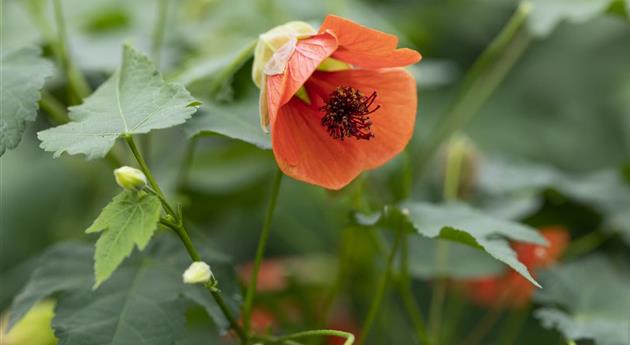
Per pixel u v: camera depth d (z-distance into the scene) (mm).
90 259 650
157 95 598
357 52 616
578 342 696
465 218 653
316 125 633
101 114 597
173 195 747
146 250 648
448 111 781
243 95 666
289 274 749
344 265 721
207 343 770
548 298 693
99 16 798
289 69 603
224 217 819
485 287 769
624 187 766
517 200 757
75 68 735
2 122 603
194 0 804
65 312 620
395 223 642
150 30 796
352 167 629
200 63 707
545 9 749
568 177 792
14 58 624
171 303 625
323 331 618
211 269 645
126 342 608
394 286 760
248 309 636
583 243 762
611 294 694
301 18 798
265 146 619
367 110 627
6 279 803
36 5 751
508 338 788
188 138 622
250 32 792
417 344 720
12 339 685
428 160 772
